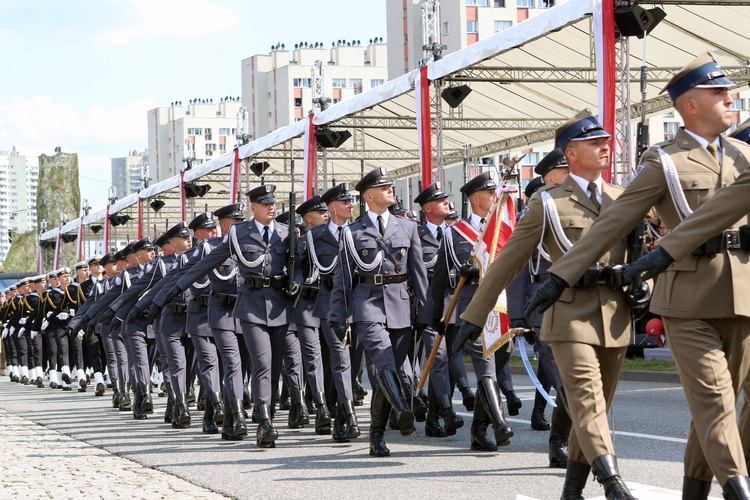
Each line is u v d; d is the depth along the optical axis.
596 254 6.39
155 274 16.00
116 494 8.93
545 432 12.39
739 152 6.43
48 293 25.27
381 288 10.72
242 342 13.93
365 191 10.84
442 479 9.14
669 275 6.26
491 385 10.68
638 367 20.22
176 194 43.16
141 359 16.50
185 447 12.30
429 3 23.09
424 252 13.59
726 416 6.01
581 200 7.27
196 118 166.25
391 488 8.77
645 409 14.30
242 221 13.59
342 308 10.91
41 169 62.69
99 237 56.06
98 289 20.02
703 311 6.12
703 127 6.38
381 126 30.05
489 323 9.88
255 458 11.02
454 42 88.44
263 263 12.09
